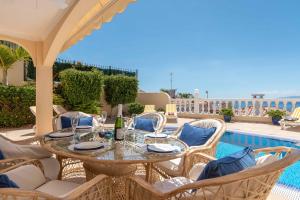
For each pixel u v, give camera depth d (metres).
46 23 4.61
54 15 4.18
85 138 3.03
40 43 5.80
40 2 3.57
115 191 2.35
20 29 5.02
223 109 10.64
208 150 2.99
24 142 3.33
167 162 2.98
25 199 1.44
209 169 1.62
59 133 3.20
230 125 9.20
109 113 12.30
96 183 1.75
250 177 1.43
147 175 3.03
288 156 1.54
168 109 11.49
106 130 3.45
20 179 2.14
